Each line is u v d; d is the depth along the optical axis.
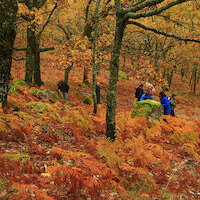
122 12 5.04
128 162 4.43
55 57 12.30
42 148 4.52
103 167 3.44
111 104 5.56
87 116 6.85
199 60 25.41
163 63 19.98
